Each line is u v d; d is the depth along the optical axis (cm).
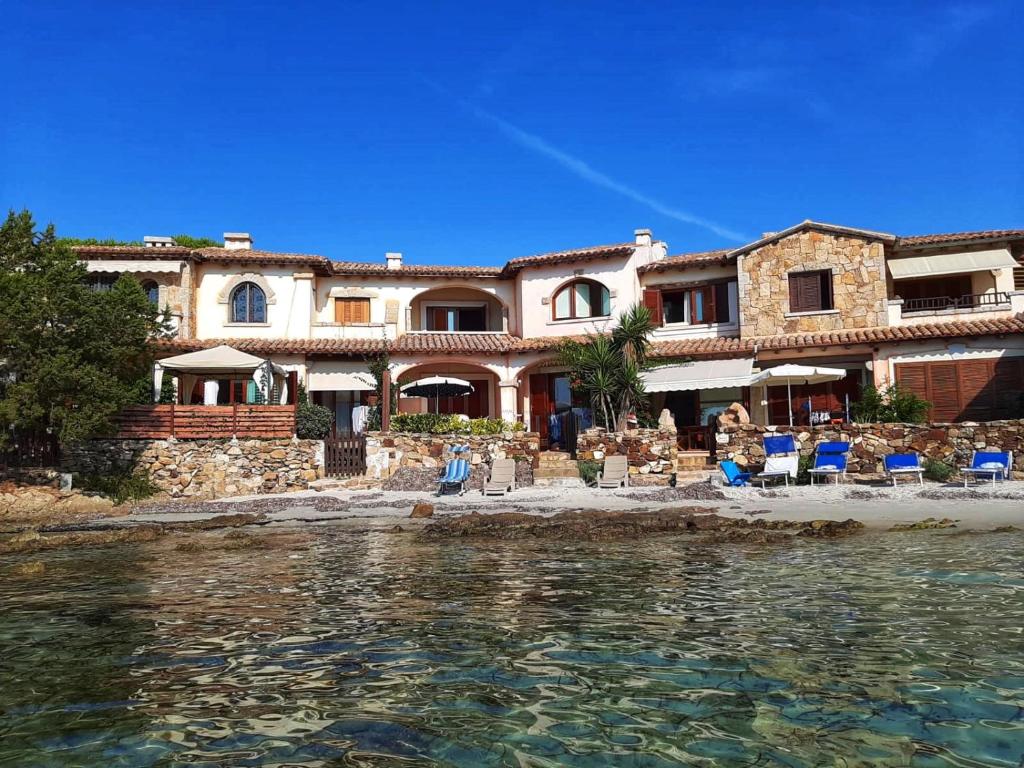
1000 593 943
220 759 509
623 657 717
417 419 2786
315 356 3197
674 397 3219
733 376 2648
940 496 1930
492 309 3762
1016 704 577
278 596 1057
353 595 1052
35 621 930
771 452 2322
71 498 2314
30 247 2489
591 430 2586
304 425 2806
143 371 2597
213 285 3325
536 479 2517
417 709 595
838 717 559
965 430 2250
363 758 507
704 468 2583
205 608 988
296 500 2355
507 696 620
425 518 1986
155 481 2538
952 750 500
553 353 3306
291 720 577
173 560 1430
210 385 2834
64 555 1530
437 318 3716
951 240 2998
